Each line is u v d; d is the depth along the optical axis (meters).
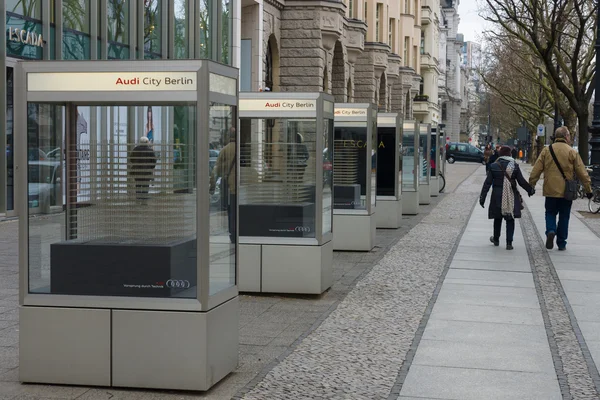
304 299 9.80
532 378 6.50
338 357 7.04
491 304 9.55
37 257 6.09
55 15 18.89
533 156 71.69
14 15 17.55
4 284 10.16
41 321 6.07
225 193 6.28
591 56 34.94
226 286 6.37
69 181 6.13
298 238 9.89
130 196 6.05
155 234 6.04
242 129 9.95
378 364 6.84
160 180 5.96
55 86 6.10
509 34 36.47
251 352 7.19
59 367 6.08
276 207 9.91
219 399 5.82
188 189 5.91
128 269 6.00
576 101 29.38
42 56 18.66
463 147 80.12
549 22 29.30
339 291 10.32
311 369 6.64
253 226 9.98
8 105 17.70
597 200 23.42
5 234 15.12
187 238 5.93
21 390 5.98
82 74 6.08
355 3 40.44
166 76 5.98
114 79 6.04
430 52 84.12
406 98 65.69
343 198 14.19
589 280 11.35
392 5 54.59
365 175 14.02
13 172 18.03
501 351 7.34
